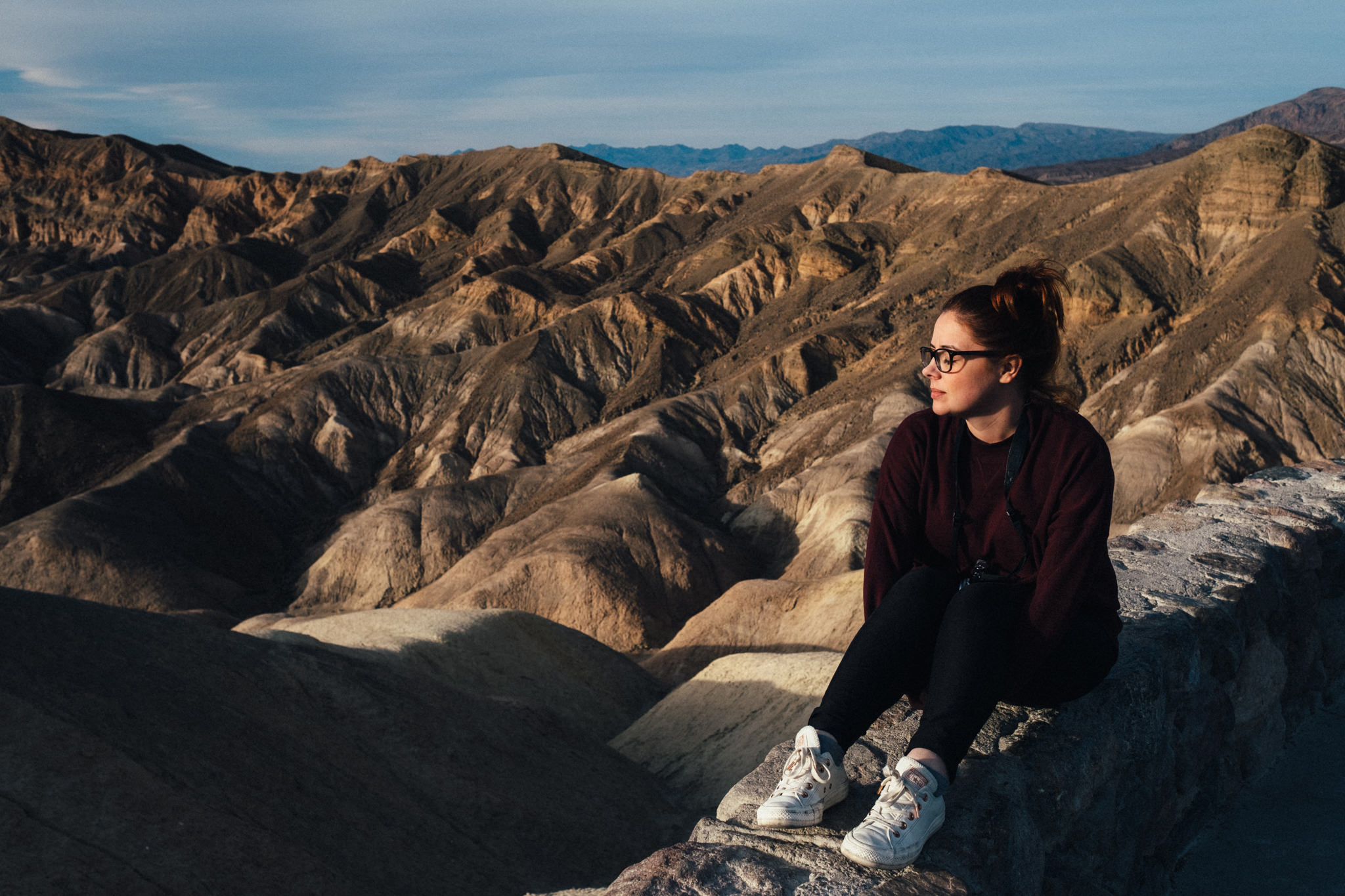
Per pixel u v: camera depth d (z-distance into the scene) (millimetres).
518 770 22484
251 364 134875
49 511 79125
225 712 18562
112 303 165625
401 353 135000
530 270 148750
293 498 99375
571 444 103625
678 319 124875
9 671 16062
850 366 102688
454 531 82938
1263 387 78438
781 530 77250
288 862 15523
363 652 30297
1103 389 87438
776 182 170500
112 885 13422
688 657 45062
